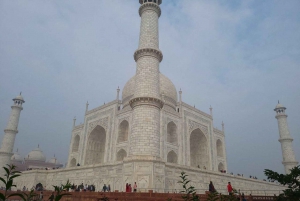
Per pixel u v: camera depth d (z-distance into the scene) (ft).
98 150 205.87
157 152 93.30
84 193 80.33
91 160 198.29
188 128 186.29
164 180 91.97
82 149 202.39
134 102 100.07
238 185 156.76
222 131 230.07
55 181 152.46
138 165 88.22
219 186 138.10
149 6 120.16
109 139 181.47
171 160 169.48
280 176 29.91
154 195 70.08
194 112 198.18
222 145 223.92
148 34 112.98
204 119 206.49
